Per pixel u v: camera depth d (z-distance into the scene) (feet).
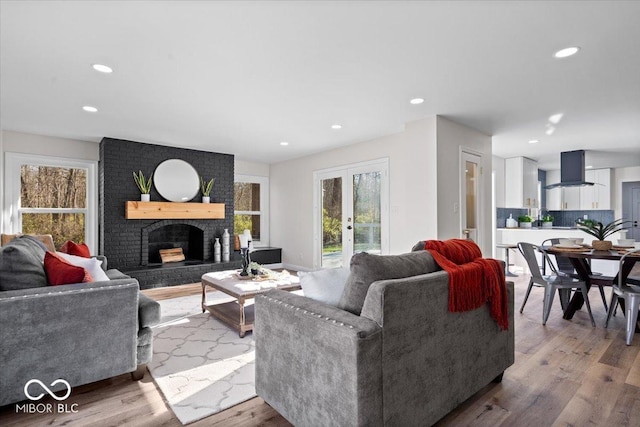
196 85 10.06
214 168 19.85
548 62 8.69
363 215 17.57
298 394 5.32
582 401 6.41
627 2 6.24
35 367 6.04
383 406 4.67
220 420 5.91
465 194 14.40
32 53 8.11
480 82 9.95
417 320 5.15
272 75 9.39
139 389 6.93
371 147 16.98
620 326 10.81
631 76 9.54
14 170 15.07
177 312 12.37
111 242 16.20
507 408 6.18
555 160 23.50
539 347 9.05
